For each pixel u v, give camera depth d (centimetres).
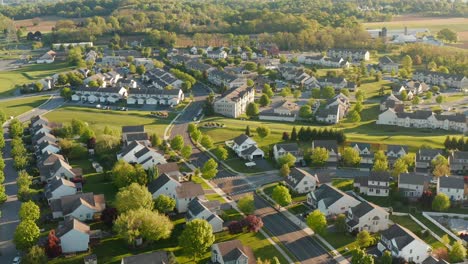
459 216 15275
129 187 14625
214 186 17412
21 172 17225
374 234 14162
